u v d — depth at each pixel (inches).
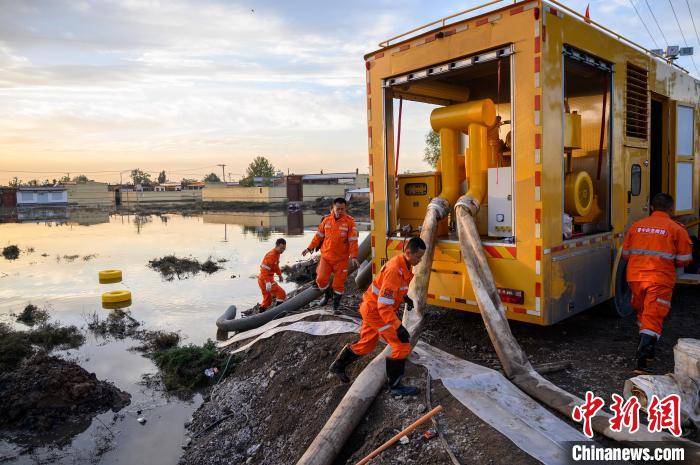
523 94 197.9
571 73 247.0
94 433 235.6
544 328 252.8
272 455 191.3
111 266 740.0
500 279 211.0
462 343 237.0
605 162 247.3
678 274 281.9
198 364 294.2
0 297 538.3
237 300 491.2
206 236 1163.9
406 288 181.3
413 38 237.0
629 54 255.1
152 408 259.3
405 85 252.1
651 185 309.9
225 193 2807.6
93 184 3420.3
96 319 425.4
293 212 2138.3
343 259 287.4
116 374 305.4
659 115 308.0
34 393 257.9
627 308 269.3
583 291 224.2
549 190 199.5
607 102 242.2
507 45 202.7
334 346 234.2
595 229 249.4
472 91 303.9
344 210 287.4
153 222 1760.6
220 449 207.2
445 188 247.8
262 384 243.4
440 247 233.6
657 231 197.0
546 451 135.3
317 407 196.9
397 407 172.7
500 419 153.8
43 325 407.5
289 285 529.0
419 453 148.4
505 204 217.5
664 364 203.6
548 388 172.1
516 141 201.8
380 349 214.4
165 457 213.5
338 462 165.8
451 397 170.2
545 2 194.1
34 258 844.0
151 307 473.7
